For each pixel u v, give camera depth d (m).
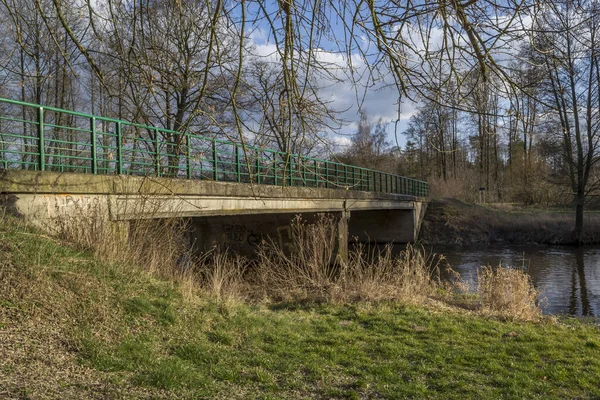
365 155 19.59
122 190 9.71
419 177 47.59
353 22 3.95
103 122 10.93
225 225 19.70
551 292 16.39
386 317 9.28
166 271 9.48
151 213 9.92
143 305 7.27
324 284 11.91
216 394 5.11
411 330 8.49
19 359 5.06
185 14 4.70
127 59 4.63
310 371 6.18
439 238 36.28
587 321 11.59
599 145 28.50
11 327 5.70
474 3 3.83
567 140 27.44
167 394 4.87
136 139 4.99
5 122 17.50
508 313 9.91
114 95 4.88
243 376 5.79
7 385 4.47
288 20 3.90
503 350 7.46
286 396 5.29
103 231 8.73
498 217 37.41
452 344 7.75
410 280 12.07
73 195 8.84
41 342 5.57
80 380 4.89
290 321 8.65
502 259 25.25
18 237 7.38
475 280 18.56
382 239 35.31
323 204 19.45
